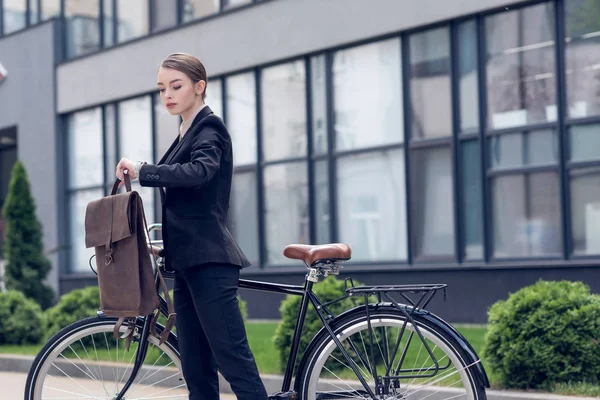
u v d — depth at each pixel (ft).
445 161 56.54
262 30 66.33
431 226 57.21
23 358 41.98
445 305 55.98
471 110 55.42
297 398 18.83
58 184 84.33
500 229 54.08
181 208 17.92
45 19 86.12
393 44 59.16
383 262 59.72
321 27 62.54
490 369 29.76
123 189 78.48
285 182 65.67
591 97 50.31
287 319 33.04
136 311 17.75
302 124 64.54
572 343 28.09
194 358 18.94
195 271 17.97
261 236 66.90
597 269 49.47
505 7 53.52
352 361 18.52
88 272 82.17
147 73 75.56
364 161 60.85
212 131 17.89
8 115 90.74
